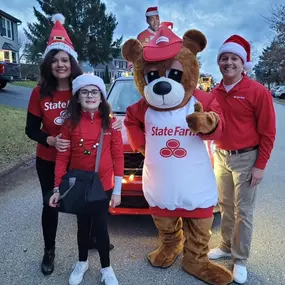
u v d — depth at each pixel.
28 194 4.81
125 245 3.36
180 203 2.69
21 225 3.80
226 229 3.04
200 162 2.64
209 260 2.89
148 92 2.54
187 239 2.85
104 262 2.75
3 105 12.76
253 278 2.80
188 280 2.81
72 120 2.55
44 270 2.89
